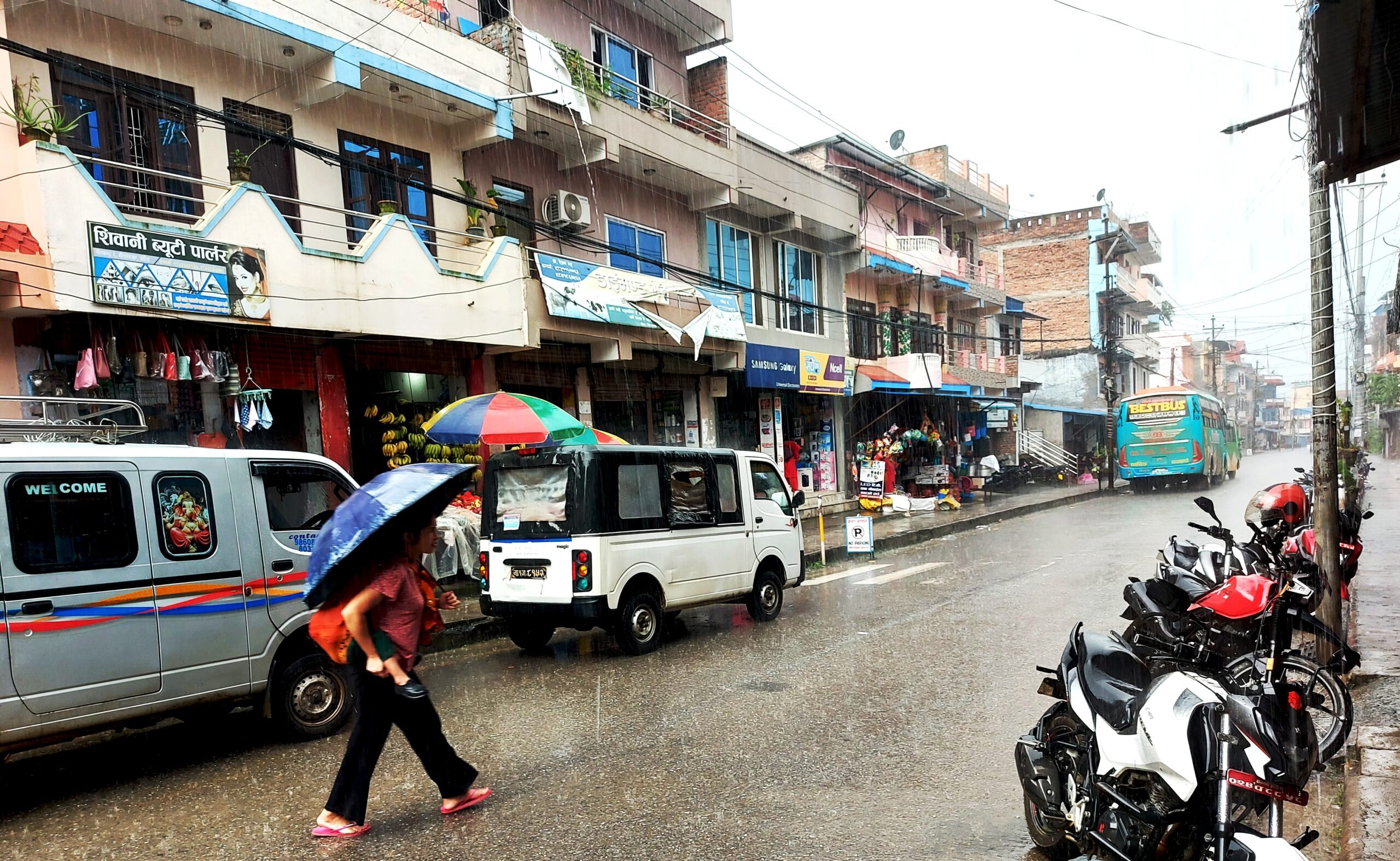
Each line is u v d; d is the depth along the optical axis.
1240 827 2.95
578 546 7.55
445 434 10.29
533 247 14.16
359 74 10.30
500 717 6.12
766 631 8.94
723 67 17.77
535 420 9.93
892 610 9.72
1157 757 3.08
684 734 5.55
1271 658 4.38
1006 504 23.75
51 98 8.47
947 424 27.19
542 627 8.58
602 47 16.05
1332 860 3.54
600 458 7.78
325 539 3.99
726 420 18.86
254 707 5.72
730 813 4.29
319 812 4.48
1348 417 18.64
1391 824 3.61
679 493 8.57
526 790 4.68
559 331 13.05
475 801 4.48
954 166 28.56
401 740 5.68
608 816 4.29
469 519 11.36
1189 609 3.98
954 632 8.36
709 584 8.73
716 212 18.27
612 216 15.79
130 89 7.45
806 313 20.92
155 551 5.09
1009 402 30.19
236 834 4.24
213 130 9.80
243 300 8.86
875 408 23.94
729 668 7.29
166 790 4.91
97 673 4.78
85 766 5.48
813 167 20.38
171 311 8.27
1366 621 7.66
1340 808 4.09
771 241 19.92
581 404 14.91
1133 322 47.53
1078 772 3.65
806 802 4.40
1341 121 5.50
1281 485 6.91
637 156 14.84
